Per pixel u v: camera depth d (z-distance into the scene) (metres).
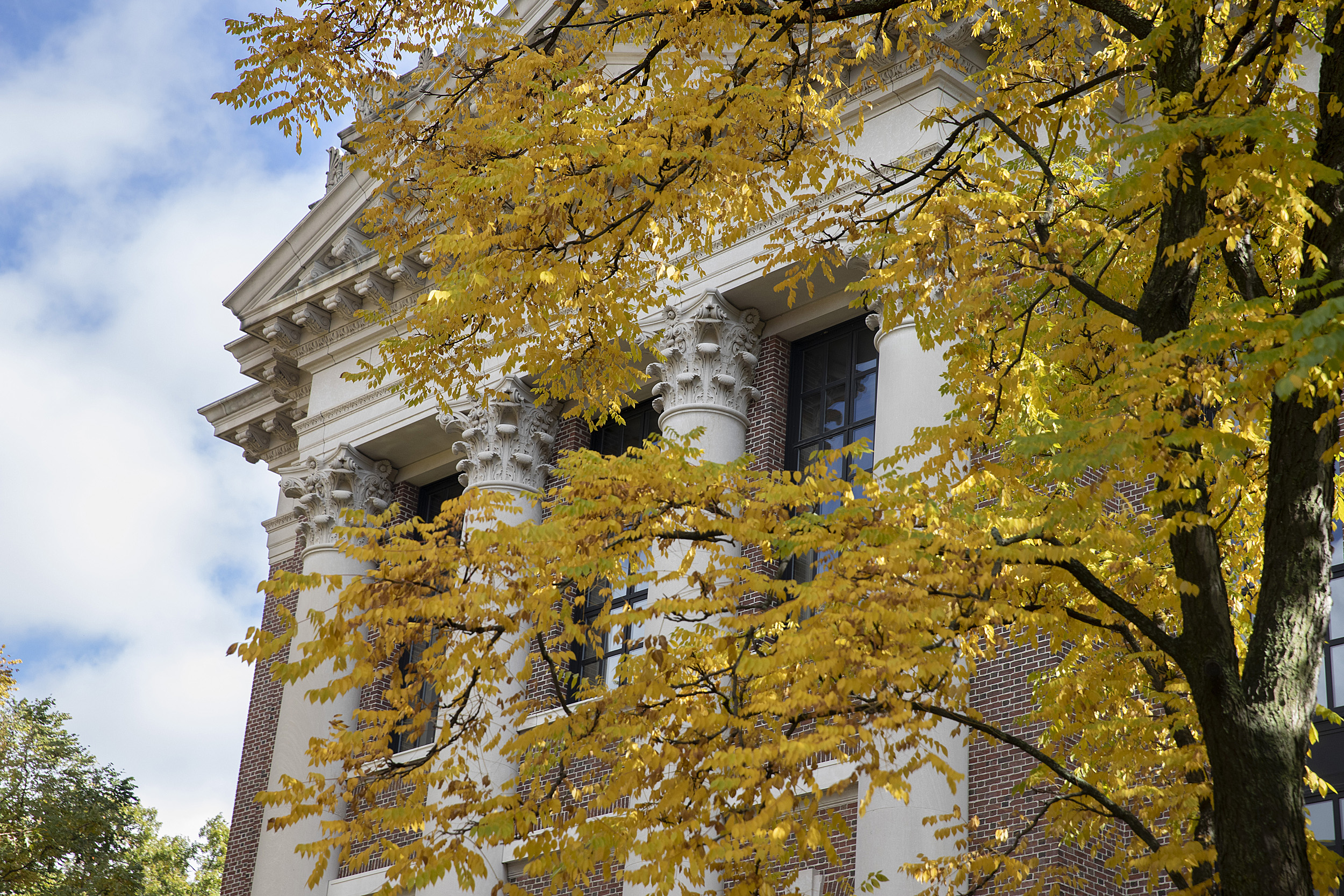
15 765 35.44
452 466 31.33
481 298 10.88
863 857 18.27
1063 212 11.66
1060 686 11.96
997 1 13.90
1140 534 11.95
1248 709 8.77
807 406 24.64
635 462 9.93
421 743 26.70
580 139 10.52
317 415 32.50
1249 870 8.42
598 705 9.62
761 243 24.14
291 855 27.50
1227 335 7.97
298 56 13.20
